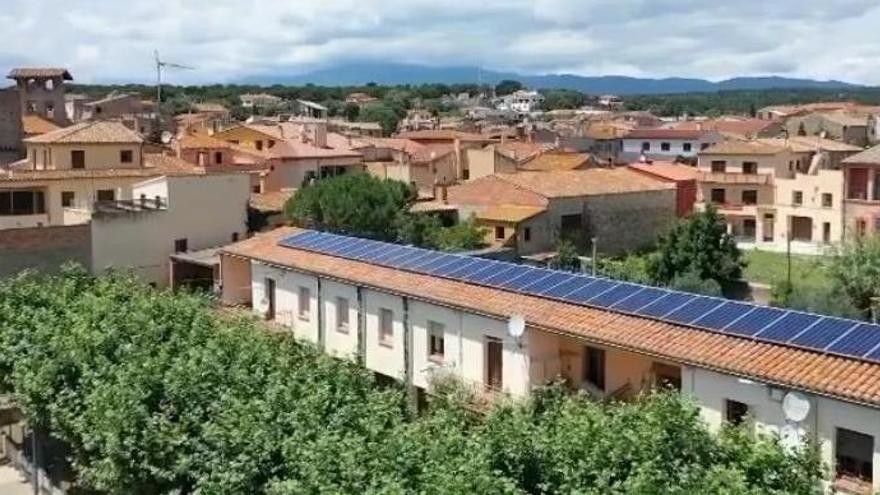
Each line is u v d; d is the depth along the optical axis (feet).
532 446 63.62
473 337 107.55
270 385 80.53
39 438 103.24
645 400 77.46
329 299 128.98
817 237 289.53
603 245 260.42
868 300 178.29
